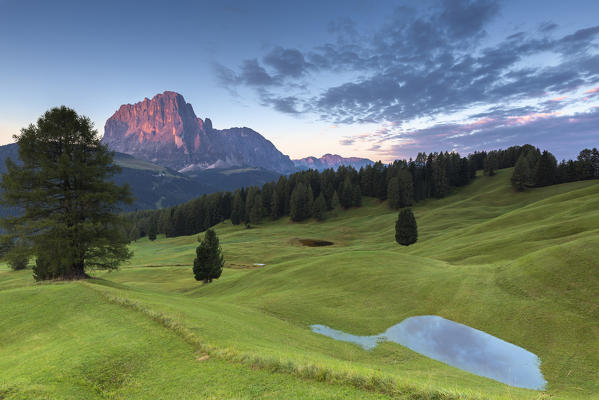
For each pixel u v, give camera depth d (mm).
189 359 10117
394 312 22297
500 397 7852
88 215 30453
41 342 13492
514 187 116000
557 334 15875
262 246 88062
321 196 140000
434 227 83438
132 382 8742
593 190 54406
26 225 27328
